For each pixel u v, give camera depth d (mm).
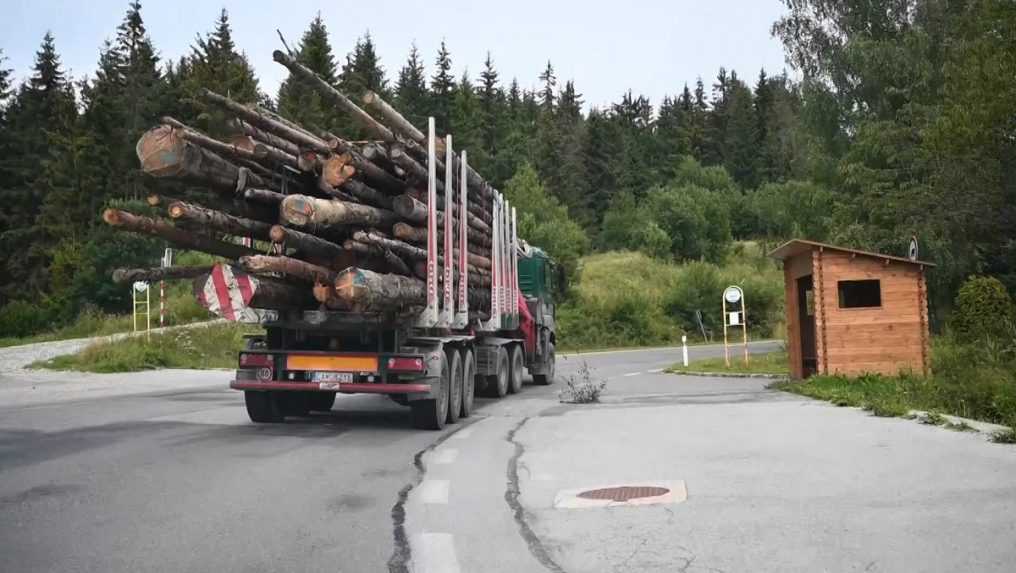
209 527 6234
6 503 6914
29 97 71312
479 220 15453
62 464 8688
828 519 5941
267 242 11273
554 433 11195
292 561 5406
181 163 9523
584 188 94500
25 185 63594
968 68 24125
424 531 6148
